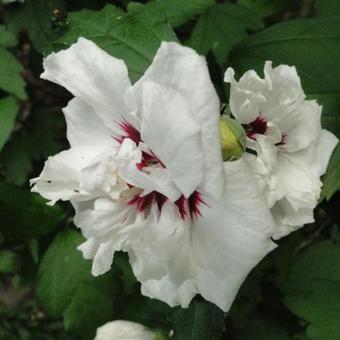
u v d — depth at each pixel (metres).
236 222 0.20
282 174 0.23
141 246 0.21
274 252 0.30
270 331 0.31
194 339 0.26
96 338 0.32
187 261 0.21
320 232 0.35
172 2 0.31
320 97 0.26
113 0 0.33
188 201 0.21
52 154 0.38
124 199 0.21
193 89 0.18
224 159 0.20
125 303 0.35
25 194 0.33
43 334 0.54
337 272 0.28
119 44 0.27
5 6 0.34
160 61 0.19
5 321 0.54
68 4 0.34
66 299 0.33
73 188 0.23
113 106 0.22
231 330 0.32
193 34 0.31
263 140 0.22
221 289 0.21
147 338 0.32
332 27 0.26
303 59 0.26
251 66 0.27
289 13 0.37
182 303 0.23
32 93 0.40
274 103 0.22
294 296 0.28
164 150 0.19
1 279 0.50
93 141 0.23
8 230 0.34
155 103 0.18
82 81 0.22
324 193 0.23
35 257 0.34
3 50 0.33
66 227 0.34
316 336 0.28
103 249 0.22
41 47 0.34
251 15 0.31
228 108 0.23
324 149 0.23
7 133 0.32
